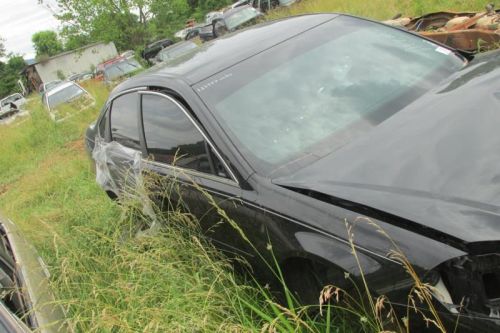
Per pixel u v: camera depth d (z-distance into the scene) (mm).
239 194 3172
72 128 14180
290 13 14352
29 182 9508
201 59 4059
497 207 2176
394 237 2357
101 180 5309
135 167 4316
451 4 7879
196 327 2959
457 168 2457
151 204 4145
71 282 3938
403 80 3549
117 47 21953
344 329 2871
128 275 3750
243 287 3199
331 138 3191
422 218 2287
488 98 2865
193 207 3650
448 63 3727
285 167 3090
